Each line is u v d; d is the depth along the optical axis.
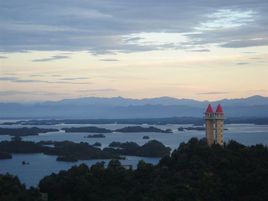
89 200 152.38
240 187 140.88
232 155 163.50
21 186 167.00
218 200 136.75
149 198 137.50
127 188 157.75
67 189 161.25
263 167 151.75
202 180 144.62
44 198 157.88
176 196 137.50
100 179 164.50
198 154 170.25
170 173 158.88
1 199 147.12
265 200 131.88
